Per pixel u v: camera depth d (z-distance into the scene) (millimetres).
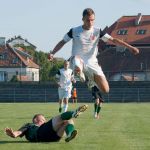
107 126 19375
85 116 26250
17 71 114500
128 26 104125
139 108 38125
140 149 12586
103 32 12531
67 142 13258
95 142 13844
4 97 68188
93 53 12570
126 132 16875
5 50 115438
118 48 96000
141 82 67125
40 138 13352
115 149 12523
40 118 13617
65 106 27672
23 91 67875
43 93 67188
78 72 11984
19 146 12742
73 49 12625
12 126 19359
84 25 12516
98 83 12500
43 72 125250
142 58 95250
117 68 94562
